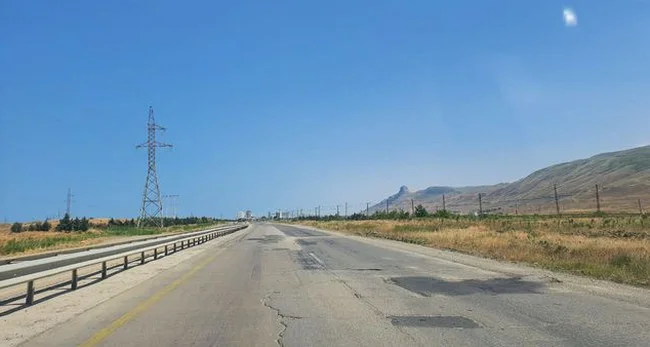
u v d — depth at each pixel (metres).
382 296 12.65
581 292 12.98
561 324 9.32
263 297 12.65
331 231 69.00
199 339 8.41
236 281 15.84
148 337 8.56
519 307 11.02
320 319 9.92
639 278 15.13
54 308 11.23
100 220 127.44
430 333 8.70
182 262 22.89
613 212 119.50
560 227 51.47
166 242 27.08
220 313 10.62
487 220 73.62
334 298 12.40
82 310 10.98
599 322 9.47
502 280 15.35
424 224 66.12
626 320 9.62
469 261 21.61
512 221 68.19
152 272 18.56
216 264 21.81
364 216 149.75
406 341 8.16
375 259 23.34
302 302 11.88
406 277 16.39
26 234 68.56
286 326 9.33
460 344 7.96
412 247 31.45
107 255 16.88
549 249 23.39
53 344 8.12
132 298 12.59
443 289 13.70
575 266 18.11
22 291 13.91
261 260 23.67
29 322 9.77
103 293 13.38
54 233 72.75
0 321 9.86
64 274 18.05
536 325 9.27
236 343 8.13
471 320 9.73
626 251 20.48
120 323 9.67
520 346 7.82
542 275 16.34
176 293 13.39
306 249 31.25
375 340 8.25
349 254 26.69
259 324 9.53
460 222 68.38
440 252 27.06
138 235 62.34
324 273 17.78
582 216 92.75
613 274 15.80
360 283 15.05
